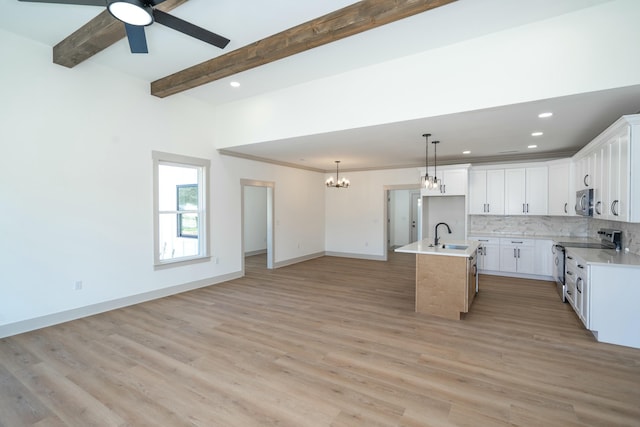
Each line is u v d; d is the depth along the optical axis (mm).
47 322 3734
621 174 3270
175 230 5348
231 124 5559
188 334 3500
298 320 3930
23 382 2533
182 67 4246
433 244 4891
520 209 6312
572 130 4406
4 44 3408
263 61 3607
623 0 2775
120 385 2494
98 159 4199
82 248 4051
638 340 3145
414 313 4184
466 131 4449
